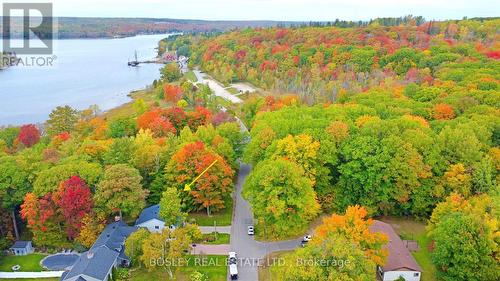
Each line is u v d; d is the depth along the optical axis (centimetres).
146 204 7006
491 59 13738
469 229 4759
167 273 5394
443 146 6544
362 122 7569
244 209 7069
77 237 5972
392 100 9800
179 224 5953
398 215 6662
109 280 5222
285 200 5797
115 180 6050
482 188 6072
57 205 5988
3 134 10381
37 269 5653
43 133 11875
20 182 6353
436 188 6281
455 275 4809
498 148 7044
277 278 4334
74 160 6925
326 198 6638
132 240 5422
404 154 6291
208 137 8456
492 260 4641
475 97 9212
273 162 6166
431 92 10144
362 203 6450
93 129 10806
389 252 5253
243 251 5825
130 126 9925
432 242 5912
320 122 7425
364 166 6438
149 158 7119
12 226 6444
